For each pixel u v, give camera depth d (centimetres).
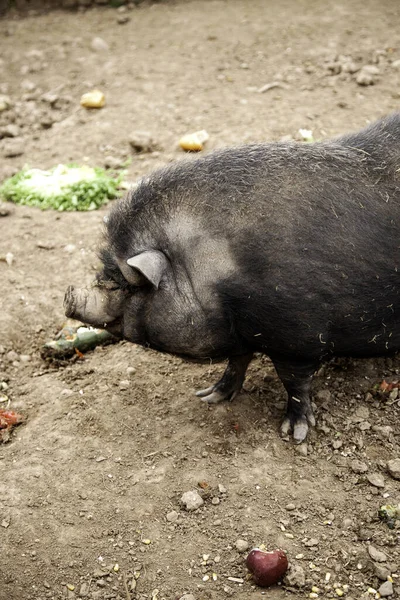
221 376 354
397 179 324
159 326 327
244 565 311
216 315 323
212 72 483
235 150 329
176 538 317
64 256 394
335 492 323
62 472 331
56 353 365
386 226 321
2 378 362
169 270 323
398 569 307
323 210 320
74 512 322
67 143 448
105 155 439
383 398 342
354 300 321
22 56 519
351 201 321
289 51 492
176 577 310
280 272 317
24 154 446
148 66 495
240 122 443
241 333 327
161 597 307
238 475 327
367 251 320
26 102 479
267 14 532
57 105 474
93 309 329
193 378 355
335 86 463
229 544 314
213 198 321
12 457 336
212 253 320
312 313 320
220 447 334
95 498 325
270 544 313
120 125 453
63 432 341
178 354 333
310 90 462
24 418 348
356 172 324
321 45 493
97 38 523
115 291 329
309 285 318
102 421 344
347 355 336
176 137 441
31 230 406
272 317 321
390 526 315
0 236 405
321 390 344
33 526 320
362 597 303
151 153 436
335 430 336
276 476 327
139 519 321
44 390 355
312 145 329
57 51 520
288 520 318
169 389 352
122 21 544
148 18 547
